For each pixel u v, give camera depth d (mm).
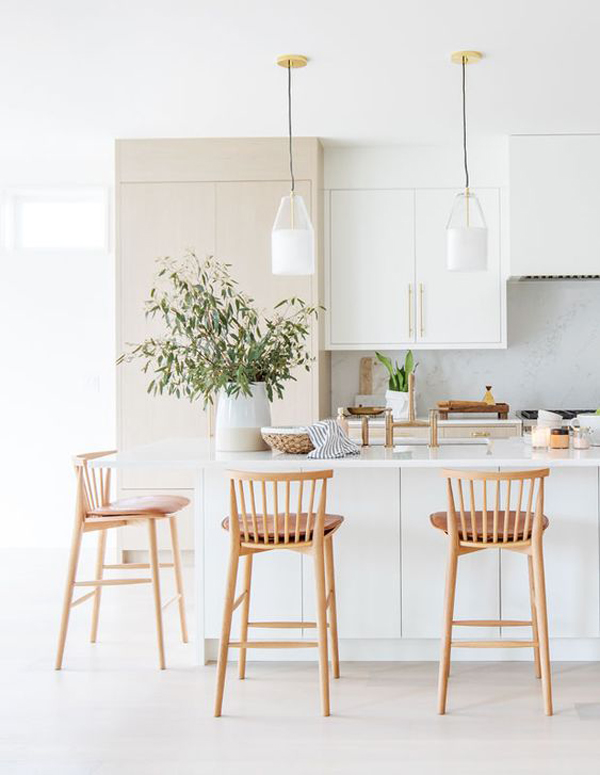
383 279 5664
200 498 3607
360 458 3348
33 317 6117
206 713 3070
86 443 6113
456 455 3428
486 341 5641
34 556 5801
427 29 3730
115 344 5621
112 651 3773
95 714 3064
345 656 3660
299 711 3084
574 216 5406
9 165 6008
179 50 3971
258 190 5414
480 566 3559
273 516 3363
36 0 3439
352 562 3594
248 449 3660
